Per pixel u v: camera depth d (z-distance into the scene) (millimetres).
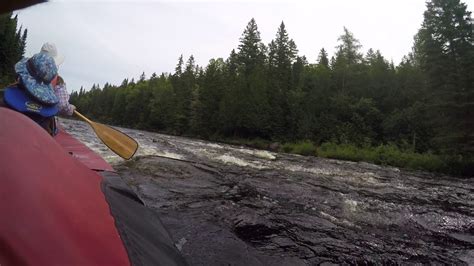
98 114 79062
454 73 20234
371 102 32781
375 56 43906
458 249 4426
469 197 8930
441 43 21500
